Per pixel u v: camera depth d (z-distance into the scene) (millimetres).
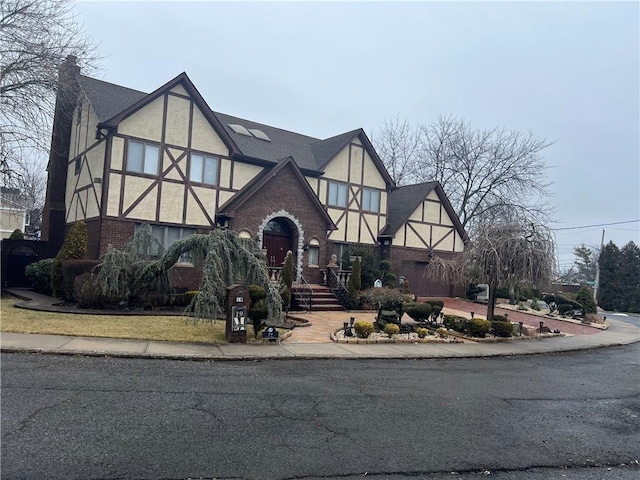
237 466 4477
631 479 4863
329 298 20250
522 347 13820
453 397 7645
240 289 11086
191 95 19406
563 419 6848
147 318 13273
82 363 8070
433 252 27875
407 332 14352
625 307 38344
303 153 25250
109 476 4078
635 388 9391
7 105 17281
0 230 31391
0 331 9977
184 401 6324
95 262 15180
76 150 21188
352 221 25094
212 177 20047
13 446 4539
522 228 15727
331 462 4734
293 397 6941
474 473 4750
